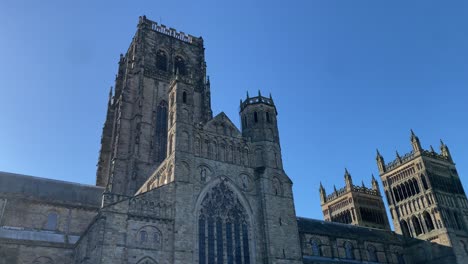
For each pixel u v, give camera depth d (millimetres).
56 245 77562
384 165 149875
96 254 59344
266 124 89938
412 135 142375
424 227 128000
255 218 76750
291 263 73312
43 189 96375
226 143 82438
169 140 79875
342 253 101438
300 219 106625
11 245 74062
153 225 65250
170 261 63625
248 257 71938
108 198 64625
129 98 117688
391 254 113438
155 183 82062
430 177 133375
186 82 85188
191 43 141375
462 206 132750
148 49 129625
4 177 95000
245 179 80312
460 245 120000
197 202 71438
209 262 67312
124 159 108000
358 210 147000
